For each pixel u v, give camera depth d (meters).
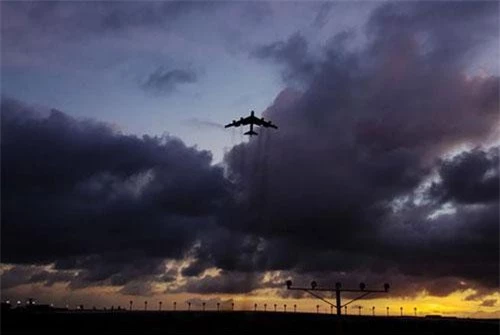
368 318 131.75
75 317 118.69
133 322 122.94
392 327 130.50
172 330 123.62
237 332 126.12
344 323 129.88
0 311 113.69
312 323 130.50
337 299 89.06
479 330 124.94
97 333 117.25
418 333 128.75
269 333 127.88
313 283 87.94
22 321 114.31
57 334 114.50
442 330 127.62
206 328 126.19
